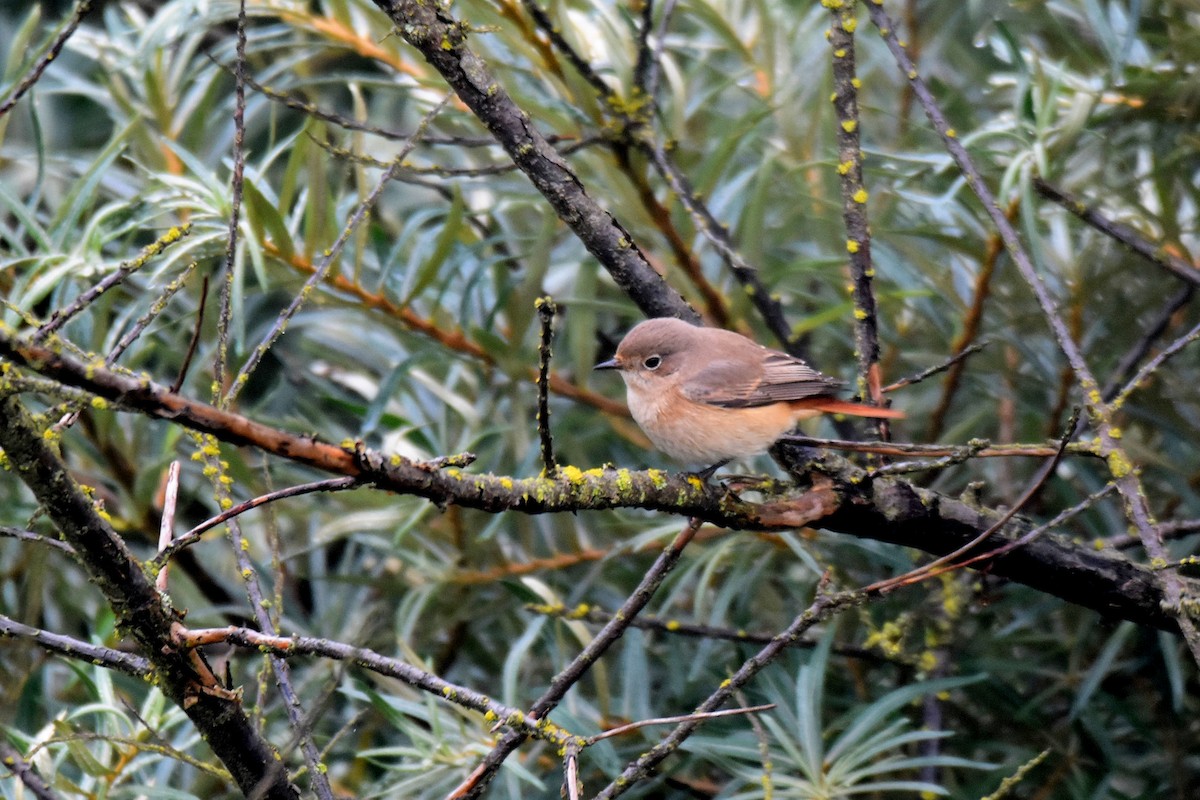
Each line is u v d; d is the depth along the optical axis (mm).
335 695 9898
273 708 10094
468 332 10414
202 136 11164
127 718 7426
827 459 7812
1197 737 9586
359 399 12047
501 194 10922
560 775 9516
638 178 9742
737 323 10523
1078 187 10016
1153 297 9992
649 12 9328
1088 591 7852
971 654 9992
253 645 5781
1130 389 6988
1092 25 9852
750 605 10391
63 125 13758
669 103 10398
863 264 8227
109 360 5609
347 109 13609
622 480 6793
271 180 13258
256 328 12531
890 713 8969
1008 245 7520
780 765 8367
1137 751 10242
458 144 9305
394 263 10281
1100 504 9953
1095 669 9125
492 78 8031
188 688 5816
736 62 11789
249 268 9633
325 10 10664
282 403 12094
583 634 9117
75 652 5812
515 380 10430
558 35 9227
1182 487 9703
